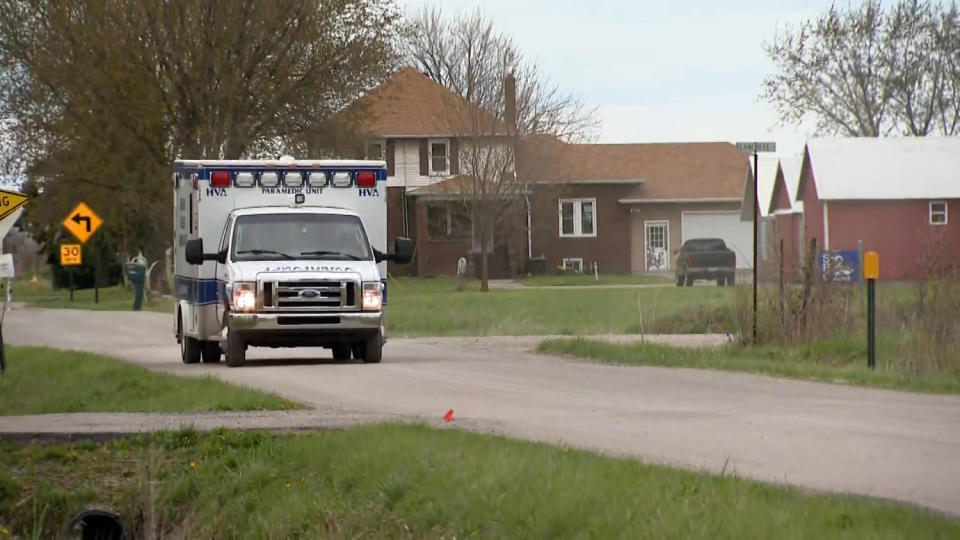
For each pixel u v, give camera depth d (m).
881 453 48.88
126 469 53.62
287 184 100.69
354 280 94.31
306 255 96.69
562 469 41.38
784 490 38.00
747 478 41.22
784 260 98.12
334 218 98.62
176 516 49.31
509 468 42.09
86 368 90.12
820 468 45.44
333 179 101.19
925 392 72.50
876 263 84.00
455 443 47.91
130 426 59.47
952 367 81.81
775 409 63.41
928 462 46.75
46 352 107.88
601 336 117.94
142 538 47.62
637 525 33.97
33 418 63.94
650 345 100.38
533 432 54.72
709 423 57.84
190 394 71.88
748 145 94.12
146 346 124.94
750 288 97.69
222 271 96.62
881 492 40.72
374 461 46.03
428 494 41.62
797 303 95.12
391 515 41.88
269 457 51.47
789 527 32.38
